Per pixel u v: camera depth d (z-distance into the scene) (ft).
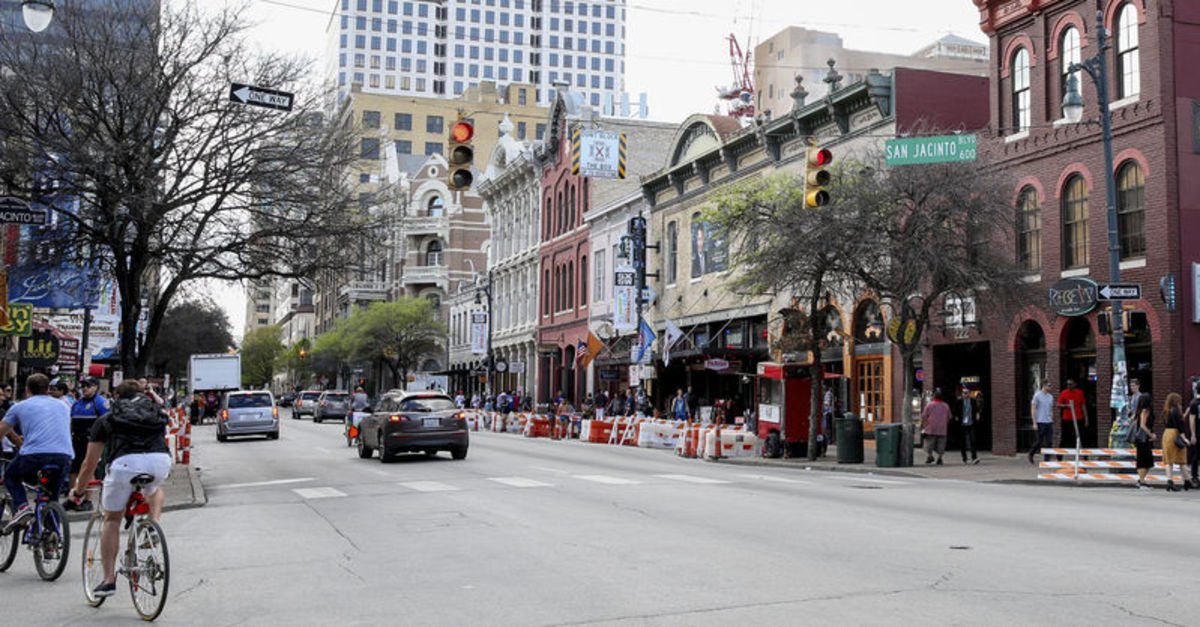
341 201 75.56
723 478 65.92
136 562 26.96
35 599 29.40
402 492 57.06
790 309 96.73
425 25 527.81
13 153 62.69
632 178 172.96
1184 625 23.39
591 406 145.28
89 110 65.05
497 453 92.84
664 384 145.18
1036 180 86.02
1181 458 59.82
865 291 91.56
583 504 49.26
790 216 81.05
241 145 71.41
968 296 82.79
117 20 68.13
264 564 34.45
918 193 76.84
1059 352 82.64
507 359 217.56
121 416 27.12
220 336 244.22
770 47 342.85
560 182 188.14
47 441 34.99
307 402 229.45
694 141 138.10
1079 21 83.20
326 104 74.95
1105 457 69.21
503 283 222.69
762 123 118.83
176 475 70.59
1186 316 73.26
